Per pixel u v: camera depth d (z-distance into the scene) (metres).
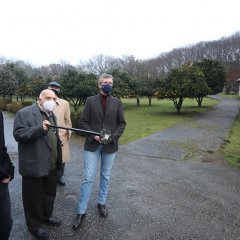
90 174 3.52
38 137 2.91
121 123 3.65
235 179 5.29
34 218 3.17
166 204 4.15
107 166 3.67
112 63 43.41
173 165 6.18
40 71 50.62
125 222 3.59
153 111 19.73
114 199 4.29
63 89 17.75
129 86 23.47
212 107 22.86
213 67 23.14
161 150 7.55
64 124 4.71
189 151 7.48
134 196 4.42
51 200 3.43
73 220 3.62
